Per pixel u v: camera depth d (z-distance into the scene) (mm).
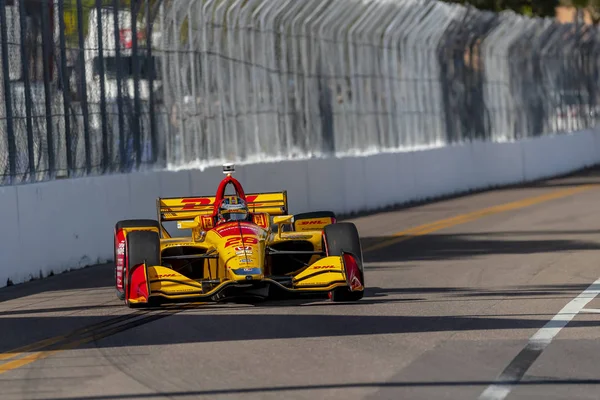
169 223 62250
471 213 80500
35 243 49562
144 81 63406
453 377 26219
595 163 145625
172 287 35906
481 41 112188
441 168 99812
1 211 47125
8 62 50531
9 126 50250
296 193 76812
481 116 112062
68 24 55906
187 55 68312
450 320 34750
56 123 54281
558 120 133625
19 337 33781
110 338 32844
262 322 34875
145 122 63312
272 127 78625
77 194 53375
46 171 53094
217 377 26672
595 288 42031
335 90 87125
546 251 55562
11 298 43406
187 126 68125
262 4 76938
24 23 52000
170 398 24531
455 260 52750
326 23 85625
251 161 75750
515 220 73750
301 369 27406
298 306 38312
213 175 67875
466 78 109250
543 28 123750
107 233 56125
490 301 38969
